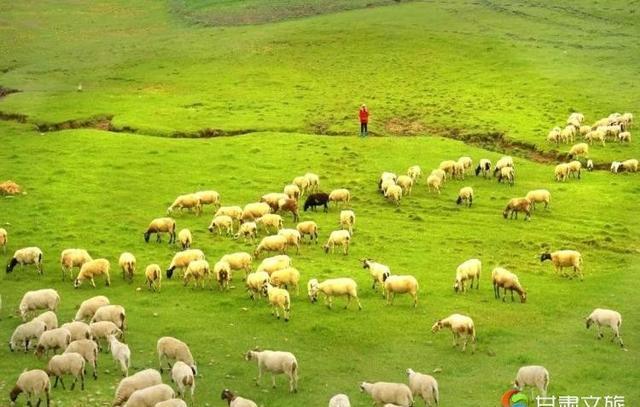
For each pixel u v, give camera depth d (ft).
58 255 150.61
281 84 308.60
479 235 165.99
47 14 460.55
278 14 428.97
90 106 277.85
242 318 123.65
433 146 232.32
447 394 99.09
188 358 102.63
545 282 140.26
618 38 350.84
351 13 417.90
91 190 192.03
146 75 326.44
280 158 220.02
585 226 170.81
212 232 164.25
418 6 423.23
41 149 227.40
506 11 404.57
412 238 163.73
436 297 132.46
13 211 175.01
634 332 118.52
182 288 136.36
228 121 259.19
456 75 310.65
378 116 267.59
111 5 484.74
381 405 93.61
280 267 136.05
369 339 116.57
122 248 155.33
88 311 118.01
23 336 109.40
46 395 93.56
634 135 234.17
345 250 153.69
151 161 216.13
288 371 99.60
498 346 114.01
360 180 203.62
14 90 309.42
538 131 243.60
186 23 430.20
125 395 90.94
